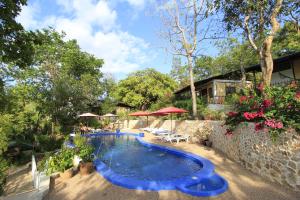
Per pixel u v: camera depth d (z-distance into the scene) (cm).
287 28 1811
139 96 3128
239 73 2189
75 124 2150
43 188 602
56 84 1994
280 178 536
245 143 723
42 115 1609
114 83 4081
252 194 502
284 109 562
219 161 821
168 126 1981
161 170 833
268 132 576
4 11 689
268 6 853
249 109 698
